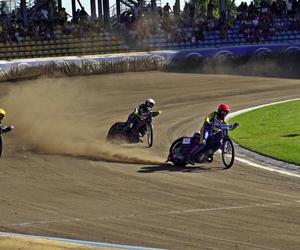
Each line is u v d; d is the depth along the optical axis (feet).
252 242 45.78
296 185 65.05
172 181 68.33
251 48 228.63
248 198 59.52
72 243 44.78
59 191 63.98
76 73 210.79
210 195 61.11
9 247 43.98
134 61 218.59
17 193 63.36
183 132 108.99
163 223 51.29
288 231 48.29
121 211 55.42
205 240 46.44
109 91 177.06
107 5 260.42
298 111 129.08
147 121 95.14
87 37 244.63
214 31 252.62
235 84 188.44
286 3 267.18
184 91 175.52
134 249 43.11
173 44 246.06
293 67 226.99
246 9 266.36
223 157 76.48
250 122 116.06
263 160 79.77
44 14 264.11
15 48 233.76
